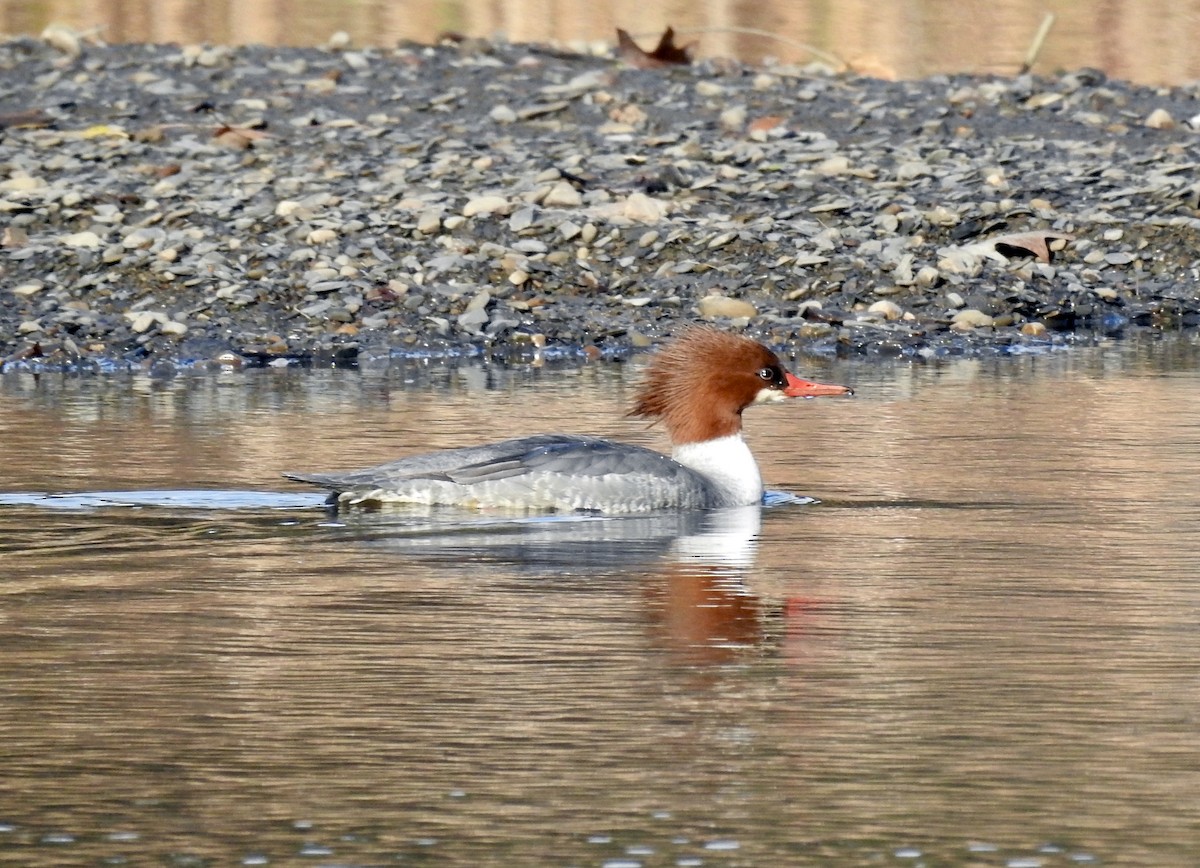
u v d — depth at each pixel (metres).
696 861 6.75
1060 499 13.29
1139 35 35.06
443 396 17.73
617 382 18.62
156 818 7.15
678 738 7.99
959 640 9.52
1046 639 9.53
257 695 8.57
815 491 13.81
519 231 22.72
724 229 22.92
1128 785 7.45
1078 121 27.50
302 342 20.38
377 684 8.75
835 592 10.61
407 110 27.02
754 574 11.09
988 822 7.09
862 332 21.06
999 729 8.08
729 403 14.07
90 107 26.70
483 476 13.23
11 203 22.83
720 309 21.39
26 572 11.03
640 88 28.06
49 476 13.88
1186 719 8.22
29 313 20.67
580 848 6.86
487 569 11.23
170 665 9.05
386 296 21.30
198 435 15.59
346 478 13.12
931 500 13.36
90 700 8.50
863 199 24.02
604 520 12.93
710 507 13.45
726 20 36.09
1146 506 13.01
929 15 36.66
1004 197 24.30
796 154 25.36
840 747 7.88
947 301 21.95
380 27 35.06
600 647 9.41
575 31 34.97
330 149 25.25
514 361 20.06
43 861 6.77
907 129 26.80
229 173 24.28
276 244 22.28
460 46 30.00
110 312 20.83
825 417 16.83
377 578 10.96
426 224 22.66
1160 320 22.25
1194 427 16.02
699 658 9.20
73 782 7.50
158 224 22.67
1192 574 11.00
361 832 7.02
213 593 10.52
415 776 7.56
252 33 34.41
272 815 7.18
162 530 12.23
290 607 10.22
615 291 21.84
